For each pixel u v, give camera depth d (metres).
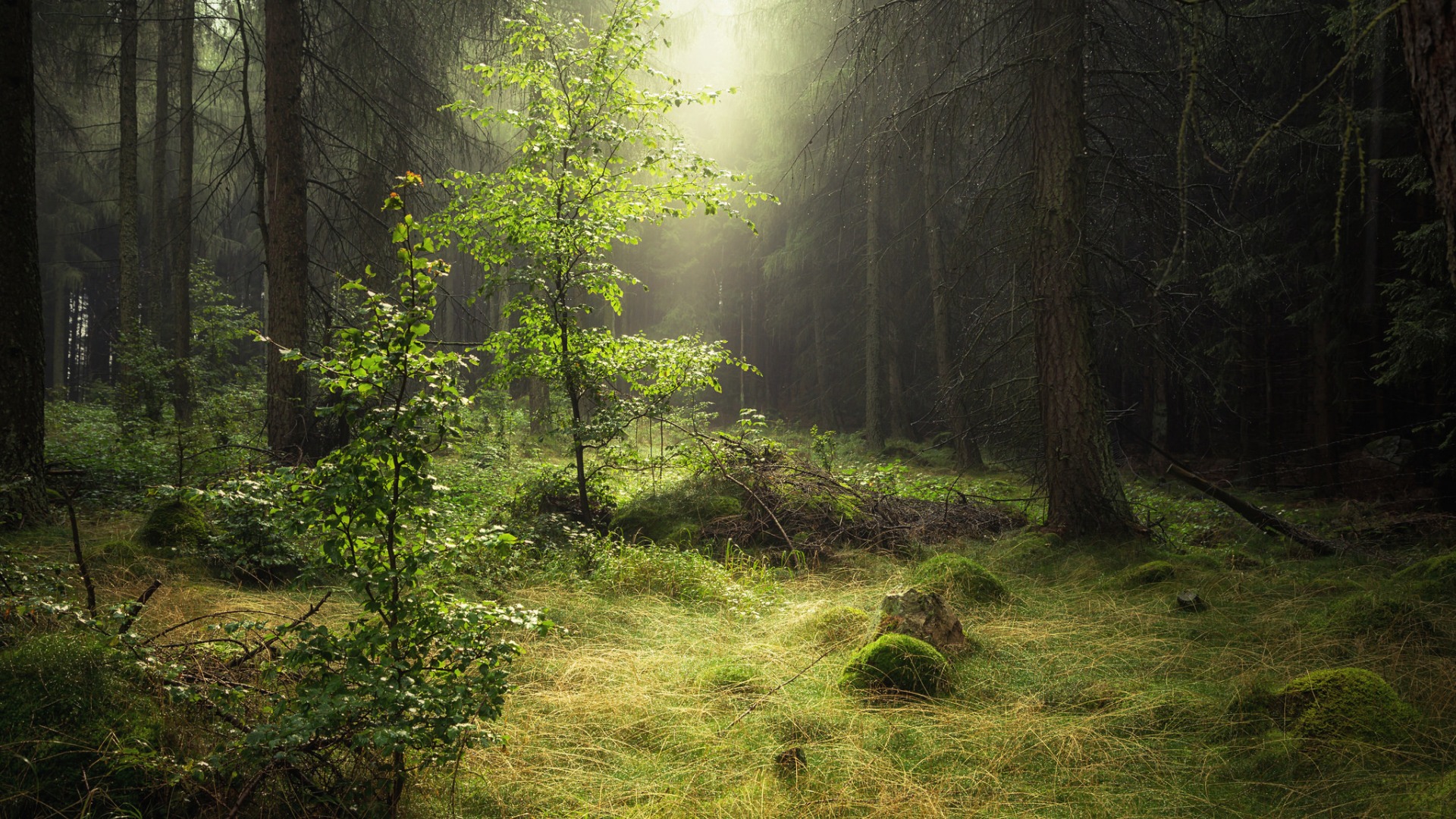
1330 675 3.65
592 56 7.25
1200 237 9.32
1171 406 15.56
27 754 2.61
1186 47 7.24
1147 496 10.91
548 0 14.48
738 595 6.12
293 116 10.11
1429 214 9.02
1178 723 3.76
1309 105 10.52
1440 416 9.09
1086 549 7.29
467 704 2.66
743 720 3.89
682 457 8.51
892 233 19.12
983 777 3.34
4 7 6.39
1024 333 8.60
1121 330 9.55
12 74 6.42
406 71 13.23
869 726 3.81
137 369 12.20
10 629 3.31
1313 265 10.87
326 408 2.81
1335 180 10.05
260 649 3.28
